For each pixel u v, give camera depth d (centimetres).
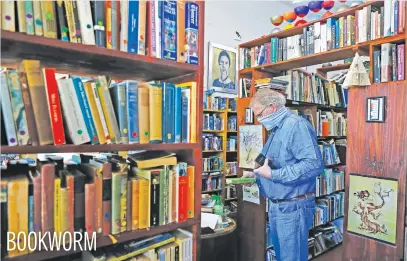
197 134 125
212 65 517
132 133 105
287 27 313
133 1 104
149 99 110
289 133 192
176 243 121
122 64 112
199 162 126
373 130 219
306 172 182
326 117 353
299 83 306
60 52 94
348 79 226
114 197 101
